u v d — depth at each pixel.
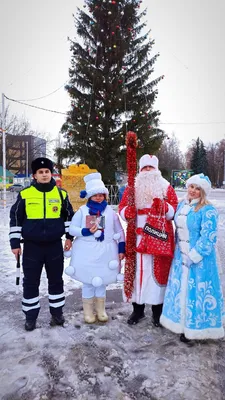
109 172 15.16
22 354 2.51
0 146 39.41
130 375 2.26
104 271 3.01
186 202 2.87
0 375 2.24
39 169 2.93
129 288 3.00
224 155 59.53
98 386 2.13
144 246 2.90
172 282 2.79
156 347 2.66
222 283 4.12
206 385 2.15
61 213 3.06
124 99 14.70
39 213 2.88
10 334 2.84
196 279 2.64
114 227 3.18
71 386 2.13
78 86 15.01
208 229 2.60
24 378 2.21
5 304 3.53
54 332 2.88
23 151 52.47
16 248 2.91
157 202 2.90
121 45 14.71
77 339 2.76
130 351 2.58
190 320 2.60
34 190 2.92
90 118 14.78
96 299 3.16
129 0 15.09
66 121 15.26
